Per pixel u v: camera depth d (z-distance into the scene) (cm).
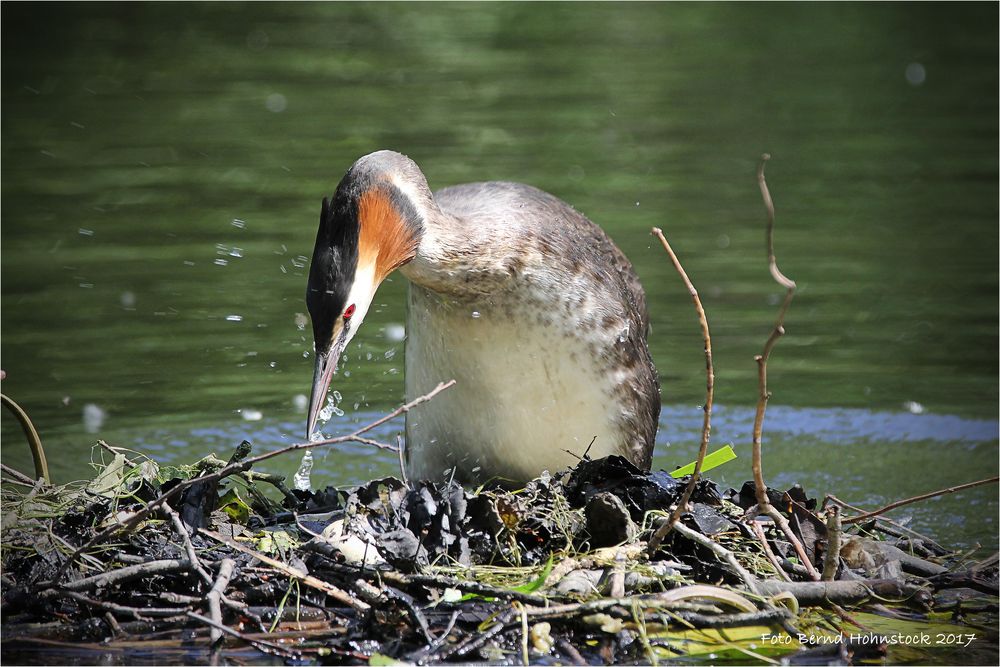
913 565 806
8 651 717
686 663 718
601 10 3447
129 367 1380
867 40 3172
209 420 1246
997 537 966
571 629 737
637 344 996
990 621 767
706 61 2931
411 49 3017
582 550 817
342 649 713
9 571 775
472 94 2628
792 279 1677
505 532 820
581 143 2272
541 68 2836
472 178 2009
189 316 1527
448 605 752
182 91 2683
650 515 827
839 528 768
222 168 2134
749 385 1368
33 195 2008
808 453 1182
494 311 939
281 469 1125
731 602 739
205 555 791
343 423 1255
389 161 899
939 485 1093
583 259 965
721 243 1794
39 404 1281
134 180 2081
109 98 2641
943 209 1962
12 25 3300
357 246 873
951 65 2908
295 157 2191
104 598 764
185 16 3434
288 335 1475
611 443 981
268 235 1803
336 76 2788
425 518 814
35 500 835
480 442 985
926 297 1619
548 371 955
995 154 2253
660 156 2212
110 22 3359
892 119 2492
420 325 969
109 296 1584
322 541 789
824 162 2208
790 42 3133
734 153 2245
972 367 1412
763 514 848
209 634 736
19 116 2509
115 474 873
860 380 1377
